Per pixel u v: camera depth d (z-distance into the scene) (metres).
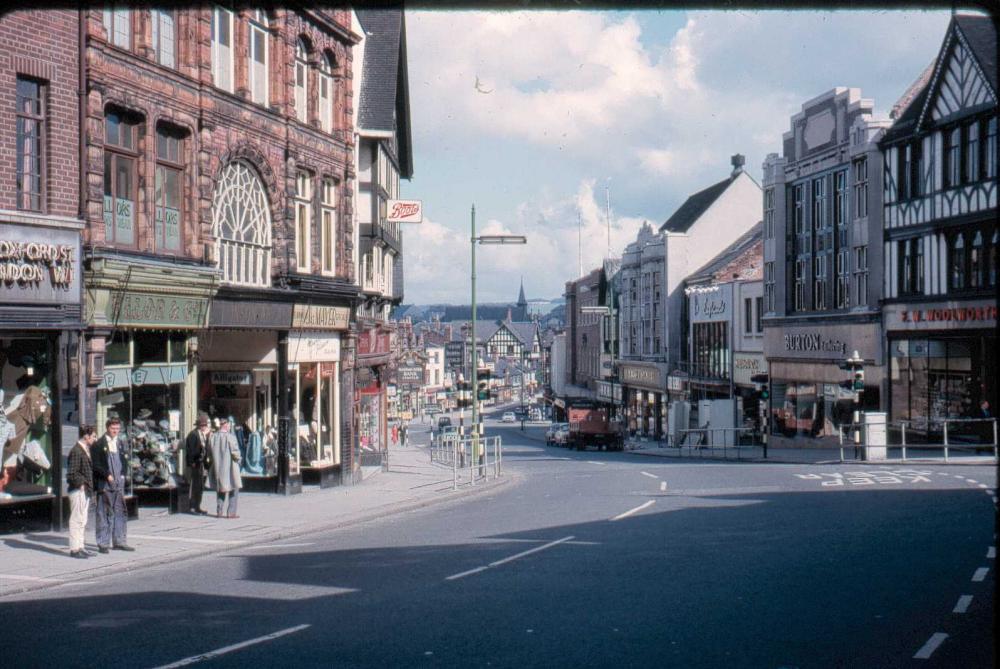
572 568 12.53
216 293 20.62
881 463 30.84
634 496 22.50
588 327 102.94
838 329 45.03
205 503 21.84
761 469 30.28
